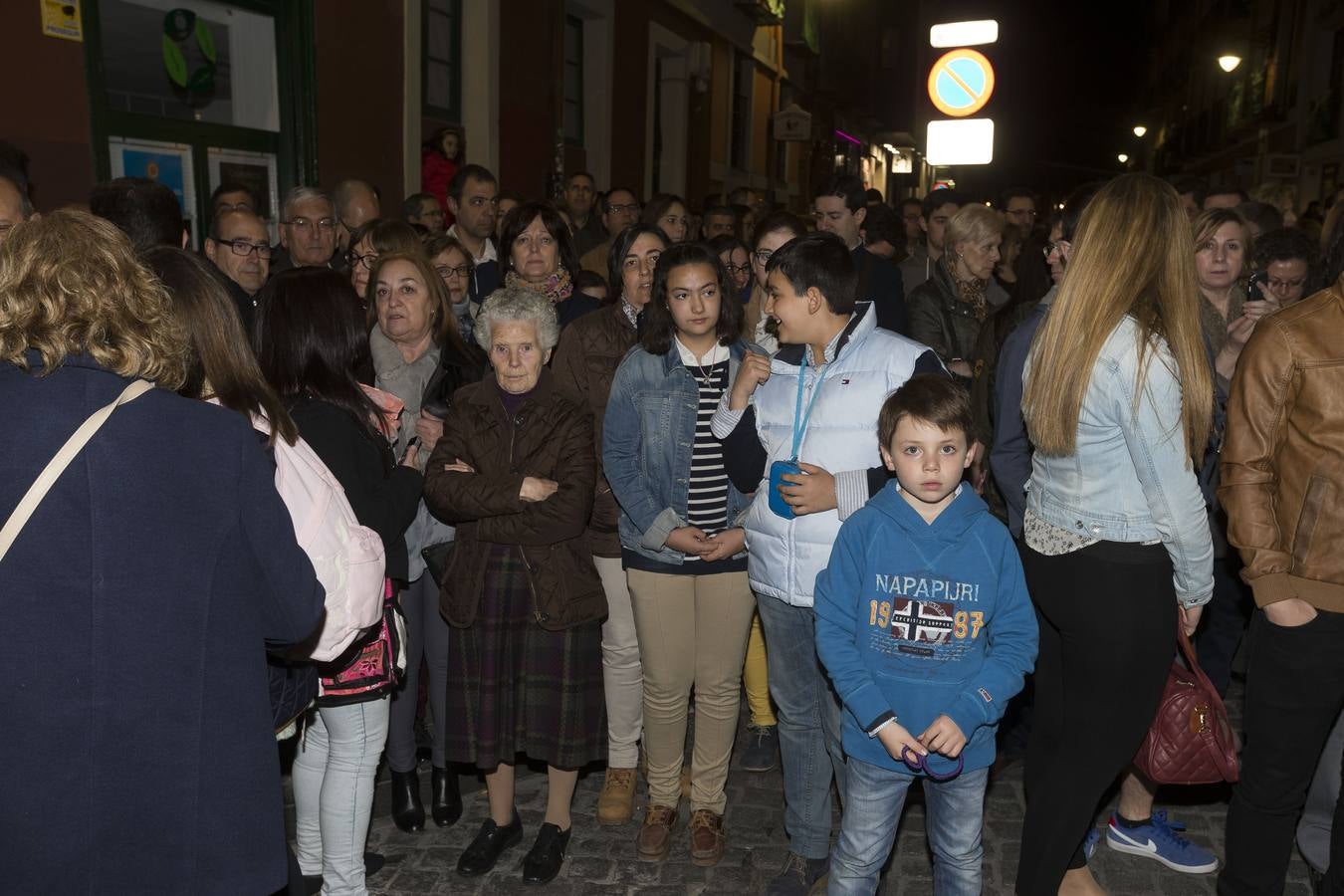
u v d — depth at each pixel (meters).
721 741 3.26
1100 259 2.36
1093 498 2.42
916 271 6.11
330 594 2.12
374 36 7.53
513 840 3.29
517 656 3.11
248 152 6.56
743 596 3.16
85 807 1.54
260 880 1.70
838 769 2.81
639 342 3.21
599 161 12.05
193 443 1.63
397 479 2.76
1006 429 2.93
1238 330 3.29
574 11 11.41
